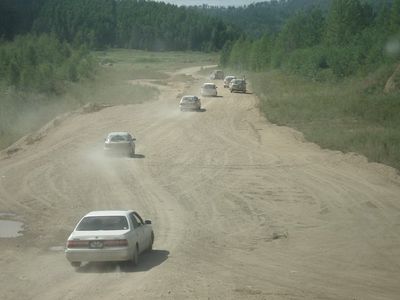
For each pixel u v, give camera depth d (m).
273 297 15.59
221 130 61.97
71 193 36.84
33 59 125.31
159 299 15.29
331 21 121.12
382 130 53.16
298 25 150.25
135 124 66.31
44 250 24.52
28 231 28.33
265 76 122.69
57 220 30.59
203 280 18.11
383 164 42.09
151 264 21.08
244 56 177.62
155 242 25.62
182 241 25.67
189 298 15.38
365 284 17.95
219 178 40.03
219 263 21.19
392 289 17.31
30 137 60.34
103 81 123.69
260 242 25.27
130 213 21.77
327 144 50.44
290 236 26.30
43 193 37.03
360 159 43.91
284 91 93.19
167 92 106.88
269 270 19.97
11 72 98.56
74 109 81.38
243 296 15.64
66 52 149.75
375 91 75.25
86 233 20.16
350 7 120.38
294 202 33.34
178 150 51.31
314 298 15.77
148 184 38.78
